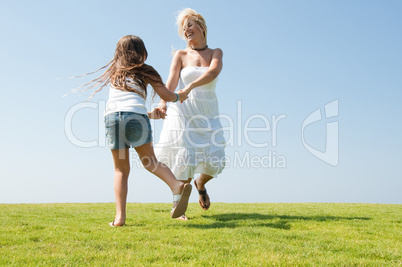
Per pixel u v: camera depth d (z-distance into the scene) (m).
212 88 4.36
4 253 2.40
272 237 3.04
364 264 2.28
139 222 3.88
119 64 3.49
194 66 4.42
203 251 2.50
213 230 3.30
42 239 2.87
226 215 4.66
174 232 3.18
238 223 3.88
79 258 2.29
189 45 4.61
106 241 2.77
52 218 4.20
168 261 2.26
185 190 3.31
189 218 4.33
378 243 2.94
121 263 2.17
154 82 3.51
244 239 2.91
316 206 6.46
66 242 2.74
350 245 2.84
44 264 2.16
